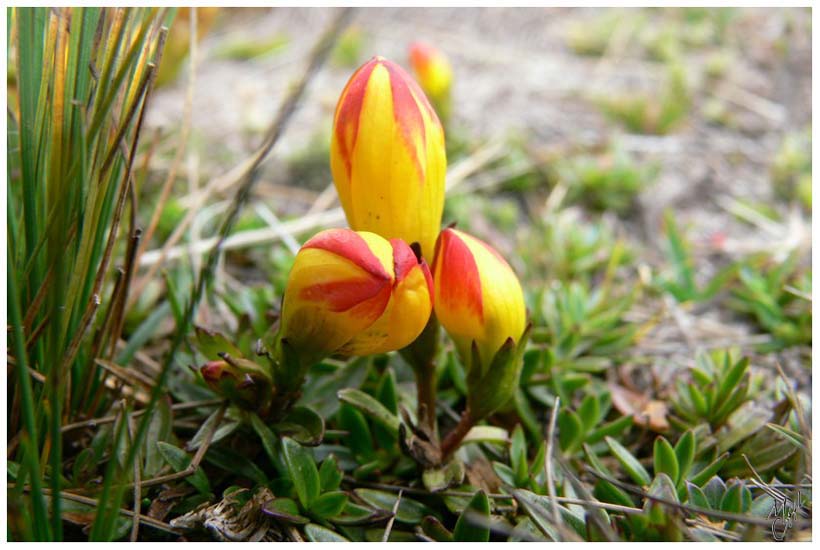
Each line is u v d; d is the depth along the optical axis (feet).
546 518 0.65
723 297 0.95
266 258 0.96
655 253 1.03
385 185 0.65
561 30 1.59
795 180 1.14
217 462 0.71
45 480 0.68
